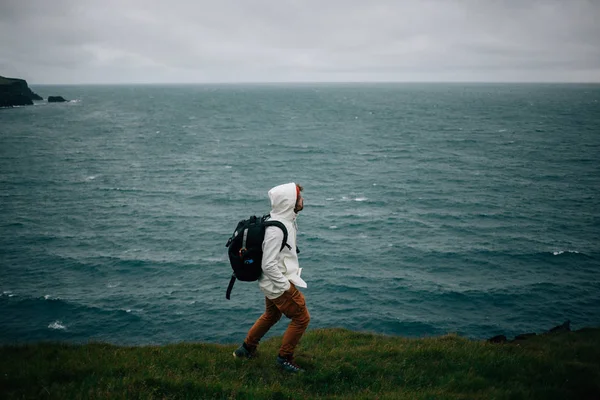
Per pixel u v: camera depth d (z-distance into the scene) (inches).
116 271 1660.9
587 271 1630.2
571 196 2719.0
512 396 222.8
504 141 5177.2
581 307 1354.6
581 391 236.2
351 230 2128.4
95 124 6924.2
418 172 3570.4
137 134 5920.3
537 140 5172.2
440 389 231.0
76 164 3843.5
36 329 1251.2
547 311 1332.4
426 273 1628.9
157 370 236.4
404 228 2158.0
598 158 3961.6
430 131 6309.1
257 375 236.1
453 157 4222.4
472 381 243.9
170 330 1241.4
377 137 5753.0
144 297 1446.9
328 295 1443.2
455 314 1325.0
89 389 202.4
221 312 1341.0
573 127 6378.0
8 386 214.8
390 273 1625.2
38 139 5187.0
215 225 2255.2
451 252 1831.9
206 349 314.0
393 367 265.3
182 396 203.3
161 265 1720.0
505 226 2171.5
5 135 5408.5
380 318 1295.5
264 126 7135.8
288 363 242.4
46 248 1873.8
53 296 1441.9
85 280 1581.0
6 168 3575.3
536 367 271.1
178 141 5369.1
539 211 2416.3
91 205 2581.2
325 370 243.9
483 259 1759.4
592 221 2226.9
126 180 3275.1
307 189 3021.7
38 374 224.7
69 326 1268.5
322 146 5024.6
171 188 3061.0
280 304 225.3
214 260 1776.6
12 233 2042.3
